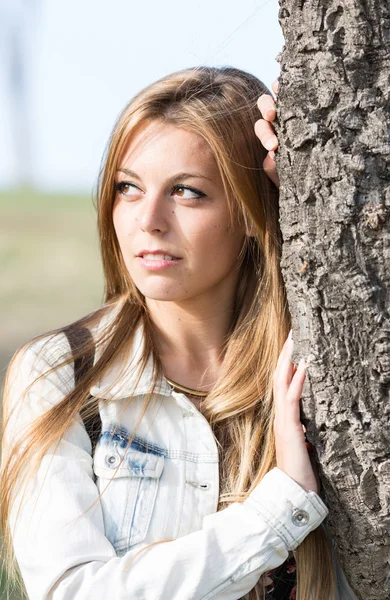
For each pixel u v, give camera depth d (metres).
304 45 2.28
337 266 2.29
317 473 2.47
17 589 2.86
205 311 2.75
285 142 2.35
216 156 2.58
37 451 2.51
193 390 2.76
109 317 2.82
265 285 2.78
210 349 2.79
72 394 2.60
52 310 12.77
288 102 2.31
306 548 2.55
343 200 2.26
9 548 2.61
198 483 2.59
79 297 13.67
